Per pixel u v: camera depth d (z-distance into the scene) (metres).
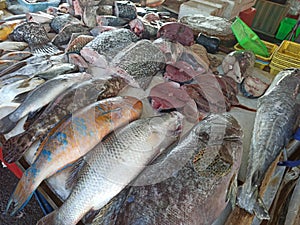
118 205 1.05
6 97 1.54
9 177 2.23
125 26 2.24
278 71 2.11
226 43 2.41
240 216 1.19
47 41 2.09
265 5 4.35
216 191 1.10
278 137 1.43
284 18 4.30
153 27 2.19
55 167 1.20
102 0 2.44
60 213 1.08
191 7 2.88
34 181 1.17
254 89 1.87
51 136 1.23
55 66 1.70
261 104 1.61
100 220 1.04
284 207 1.71
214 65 2.09
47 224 1.08
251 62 2.00
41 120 1.36
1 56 1.88
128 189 1.08
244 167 1.40
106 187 1.08
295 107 1.55
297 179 1.82
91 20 2.28
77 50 1.84
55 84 1.49
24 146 1.31
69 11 2.55
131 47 1.60
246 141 1.54
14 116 1.42
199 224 1.07
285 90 1.64
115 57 1.59
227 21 2.60
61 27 2.23
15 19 2.42
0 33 2.12
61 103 1.38
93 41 1.74
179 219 1.01
